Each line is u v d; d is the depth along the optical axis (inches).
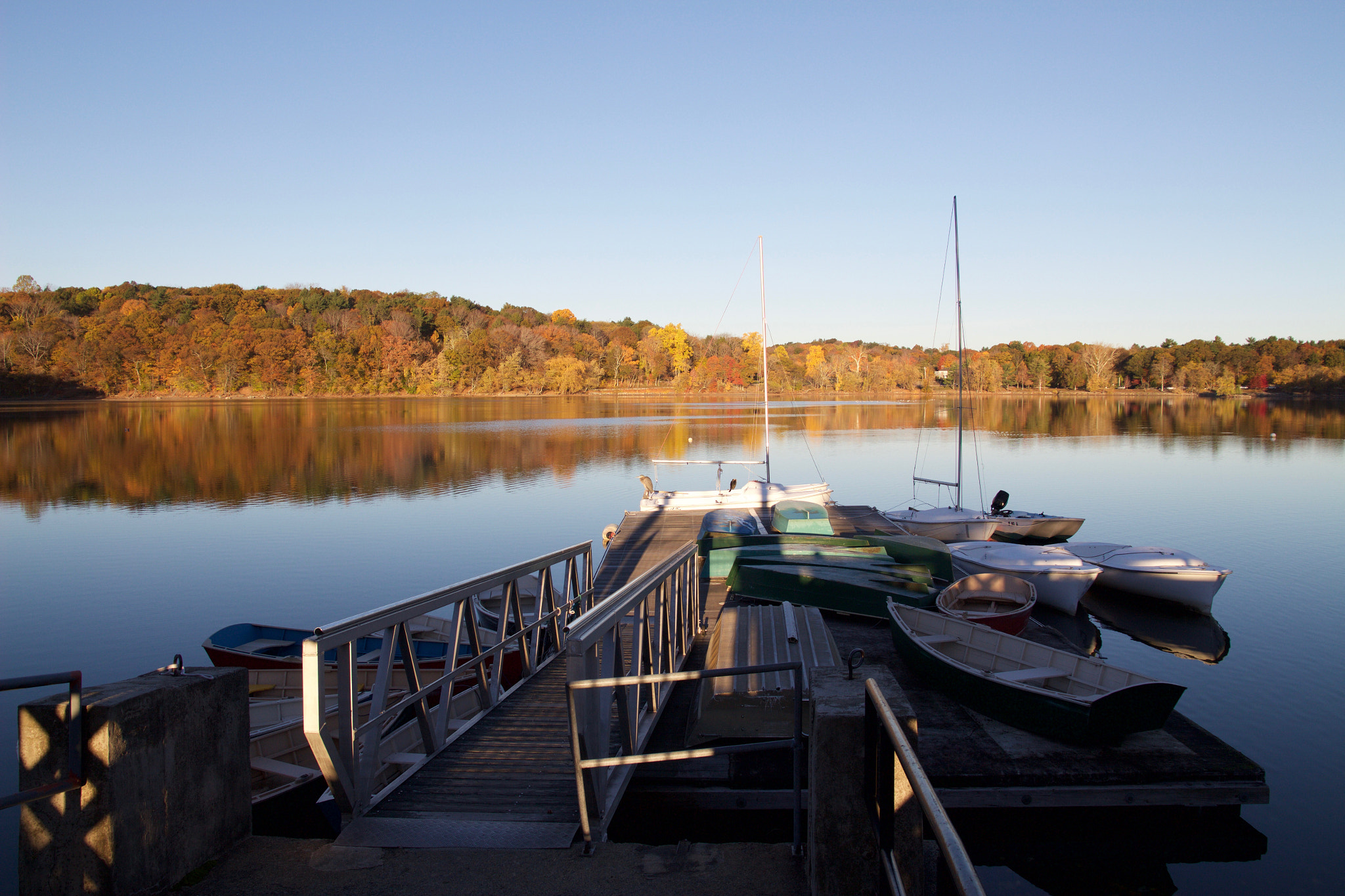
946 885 180.1
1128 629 545.0
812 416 2706.7
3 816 297.7
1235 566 701.3
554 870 163.6
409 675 218.5
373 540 810.8
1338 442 1720.0
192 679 160.1
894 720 117.3
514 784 206.2
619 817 284.4
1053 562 579.2
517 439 1877.5
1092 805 278.8
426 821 183.6
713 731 282.4
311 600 601.9
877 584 464.4
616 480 1234.6
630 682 169.2
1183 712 399.2
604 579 583.2
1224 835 285.7
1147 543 789.2
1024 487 1141.1
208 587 633.0
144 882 145.2
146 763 146.3
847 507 916.0
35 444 1754.4
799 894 154.3
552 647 347.9
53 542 806.5
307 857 166.9
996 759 290.4
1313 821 299.7
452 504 1024.9
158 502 1038.4
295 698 334.6
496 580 275.9
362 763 190.9
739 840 278.4
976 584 482.0
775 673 290.0
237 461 1464.1
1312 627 539.2
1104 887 262.4
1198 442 1738.4
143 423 2336.4
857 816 137.3
